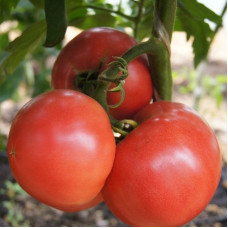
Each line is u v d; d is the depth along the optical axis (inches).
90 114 14.0
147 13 20.0
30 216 46.1
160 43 15.7
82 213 47.1
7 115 69.1
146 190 14.5
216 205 46.5
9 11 17.6
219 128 65.5
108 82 14.7
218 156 15.3
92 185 14.1
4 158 51.8
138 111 16.8
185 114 15.6
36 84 43.1
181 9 19.0
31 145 13.5
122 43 16.4
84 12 19.9
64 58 16.7
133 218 15.2
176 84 80.9
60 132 13.5
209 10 18.6
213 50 102.2
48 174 13.6
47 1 15.0
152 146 14.6
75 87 16.1
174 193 14.5
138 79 16.4
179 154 14.5
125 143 15.0
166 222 15.0
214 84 58.2
